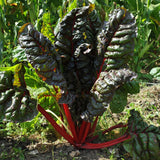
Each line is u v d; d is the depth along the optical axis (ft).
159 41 16.08
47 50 5.01
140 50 12.73
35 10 11.33
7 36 11.23
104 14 6.91
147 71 13.23
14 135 7.22
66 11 6.45
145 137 5.60
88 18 5.95
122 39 5.19
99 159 6.15
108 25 5.40
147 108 8.91
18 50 6.20
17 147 6.65
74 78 6.12
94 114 5.41
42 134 7.14
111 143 6.15
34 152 6.44
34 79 6.22
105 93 5.26
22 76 5.50
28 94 5.58
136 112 6.46
